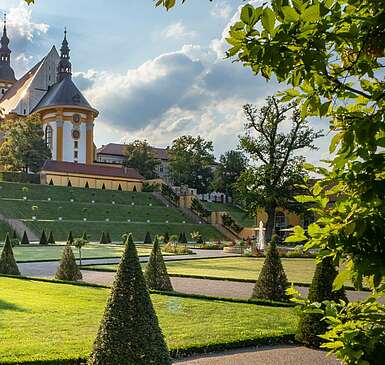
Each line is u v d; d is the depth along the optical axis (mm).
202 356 8898
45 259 32125
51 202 69500
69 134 101750
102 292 16141
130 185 92938
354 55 2854
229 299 14648
